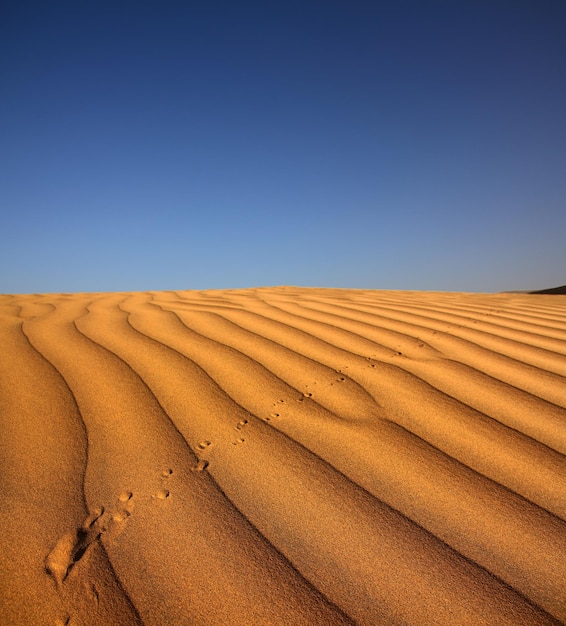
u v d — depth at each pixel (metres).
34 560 1.17
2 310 4.12
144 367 2.45
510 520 1.33
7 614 1.01
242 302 4.39
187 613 1.03
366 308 3.99
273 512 1.37
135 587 1.10
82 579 1.12
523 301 4.79
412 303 4.36
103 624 1.00
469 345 2.87
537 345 2.87
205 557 1.19
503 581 1.12
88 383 2.23
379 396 2.13
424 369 2.46
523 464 1.60
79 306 4.34
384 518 1.34
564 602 1.06
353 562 1.18
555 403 2.05
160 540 1.25
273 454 1.67
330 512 1.37
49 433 1.77
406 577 1.13
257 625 1.01
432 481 1.52
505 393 2.16
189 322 3.45
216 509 1.38
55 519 1.32
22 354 2.65
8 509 1.35
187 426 1.85
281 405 2.04
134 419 1.89
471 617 1.03
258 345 2.85
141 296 5.21
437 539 1.26
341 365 2.52
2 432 1.77
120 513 1.35
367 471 1.57
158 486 1.48
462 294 5.62
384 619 1.02
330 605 1.06
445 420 1.91
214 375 2.36
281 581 1.12
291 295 5.08
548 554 1.20
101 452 1.66
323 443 1.74
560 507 1.38
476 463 1.61
